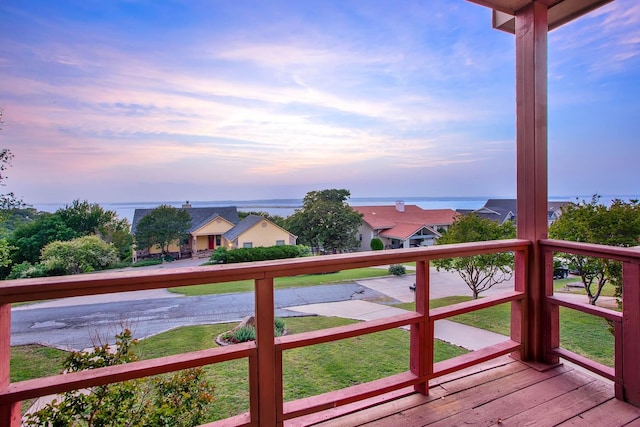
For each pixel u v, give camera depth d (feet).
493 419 5.40
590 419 5.40
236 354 4.49
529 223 7.50
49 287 3.49
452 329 18.79
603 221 11.71
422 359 6.00
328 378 11.29
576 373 6.91
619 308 11.39
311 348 14.11
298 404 5.02
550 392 6.20
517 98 7.78
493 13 8.94
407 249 5.91
